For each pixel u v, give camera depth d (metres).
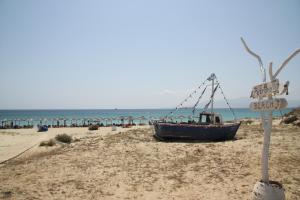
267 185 6.53
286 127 24.50
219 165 11.25
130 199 8.31
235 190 8.53
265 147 6.80
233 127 20.67
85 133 34.00
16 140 25.98
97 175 10.87
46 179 10.48
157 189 9.08
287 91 5.94
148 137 23.00
